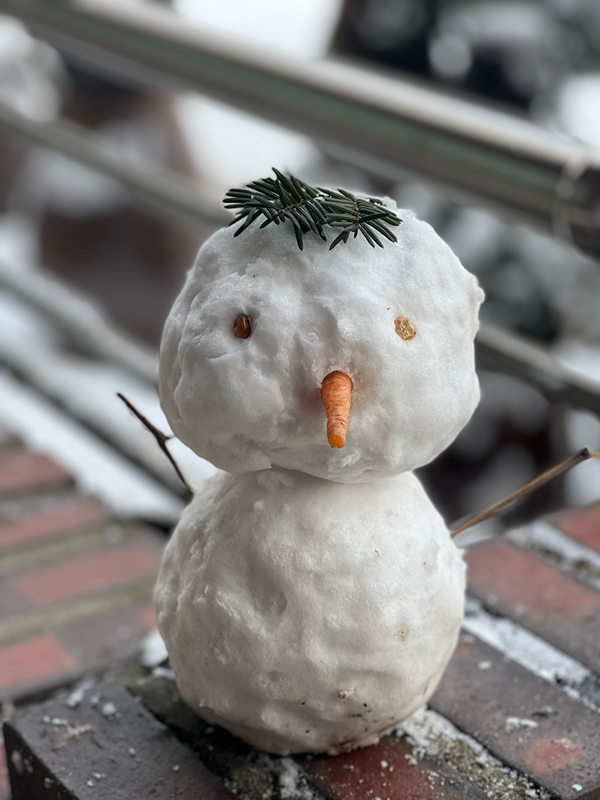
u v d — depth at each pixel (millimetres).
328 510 573
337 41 1577
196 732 654
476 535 1471
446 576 592
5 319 1825
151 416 1386
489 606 804
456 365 561
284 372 531
